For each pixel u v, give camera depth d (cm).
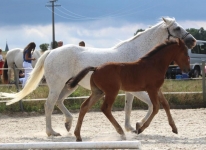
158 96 1030
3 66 2197
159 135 1062
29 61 1647
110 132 1145
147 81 980
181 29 1138
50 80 1123
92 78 965
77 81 946
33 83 1152
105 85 952
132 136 1045
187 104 1719
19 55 2117
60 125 1330
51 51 1140
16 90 1700
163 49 1006
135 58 1124
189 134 1075
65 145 678
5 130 1236
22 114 1563
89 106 966
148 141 962
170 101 1717
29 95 1666
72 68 1118
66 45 1136
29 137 1088
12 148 688
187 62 1017
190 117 1415
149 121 991
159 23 1153
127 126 1141
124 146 665
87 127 1254
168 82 1911
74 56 1116
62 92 1162
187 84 1905
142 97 1092
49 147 682
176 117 1419
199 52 3039
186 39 1131
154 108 987
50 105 1119
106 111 966
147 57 997
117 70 962
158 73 988
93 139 1012
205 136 1037
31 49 1648
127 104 1144
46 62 1128
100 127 1252
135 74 970
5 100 1641
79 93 1706
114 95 958
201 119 1365
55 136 1108
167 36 1145
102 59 1111
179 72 2753
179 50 1014
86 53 1119
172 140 974
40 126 1311
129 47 1130
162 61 1000
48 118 1120
